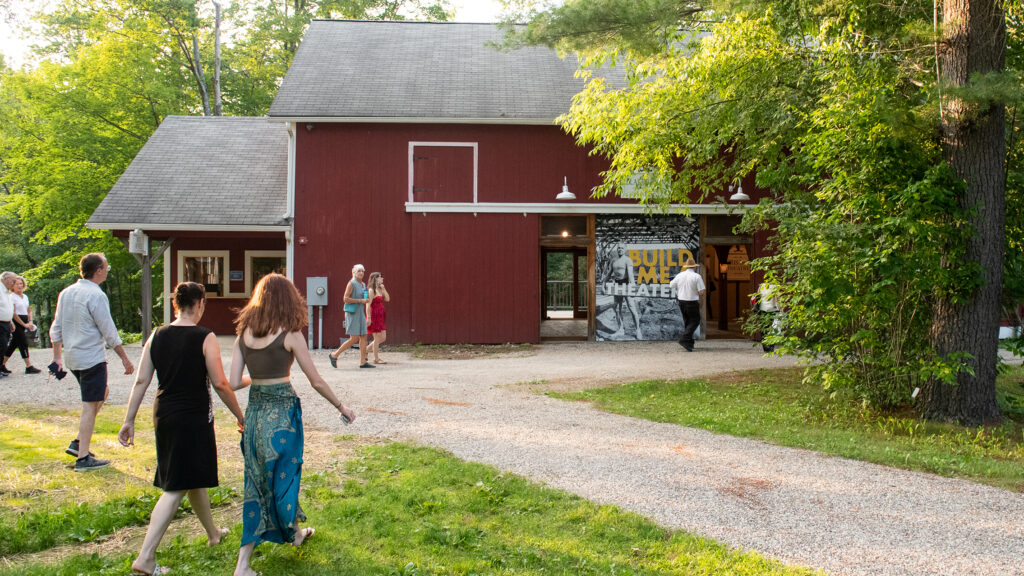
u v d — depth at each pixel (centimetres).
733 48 1037
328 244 1584
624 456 612
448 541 412
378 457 599
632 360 1288
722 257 2175
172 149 1825
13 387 988
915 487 530
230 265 1955
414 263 1584
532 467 574
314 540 411
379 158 1596
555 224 1730
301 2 3159
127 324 3400
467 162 1606
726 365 1200
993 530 439
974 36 763
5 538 406
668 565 379
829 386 826
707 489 519
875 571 376
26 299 1133
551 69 1798
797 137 1005
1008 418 796
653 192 1320
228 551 396
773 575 365
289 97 1594
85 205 2392
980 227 761
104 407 842
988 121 758
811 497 503
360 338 1186
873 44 890
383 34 1944
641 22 923
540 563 382
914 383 831
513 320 1600
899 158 781
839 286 759
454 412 803
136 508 470
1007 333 1488
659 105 1139
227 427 734
